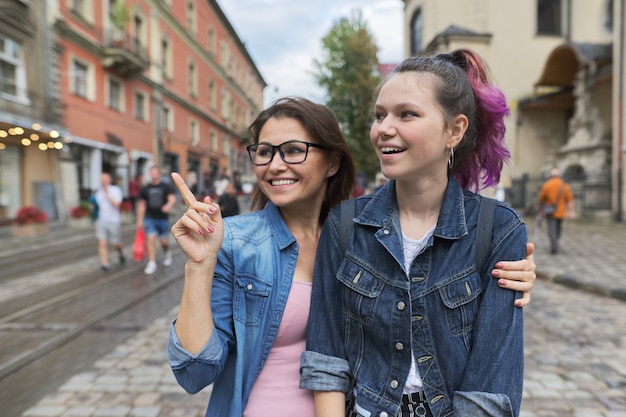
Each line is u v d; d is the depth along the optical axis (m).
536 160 18.06
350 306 1.11
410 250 1.10
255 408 1.25
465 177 1.30
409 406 1.05
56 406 2.78
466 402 1.00
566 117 18.05
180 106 27.50
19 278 6.75
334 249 1.18
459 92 1.06
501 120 1.22
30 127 13.58
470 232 1.07
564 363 3.35
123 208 16.47
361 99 14.49
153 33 23.33
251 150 1.40
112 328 4.29
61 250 9.76
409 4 21.33
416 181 1.08
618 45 12.55
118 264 7.97
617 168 12.55
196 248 1.11
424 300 1.04
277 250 1.31
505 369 1.00
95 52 17.86
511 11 17.64
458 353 1.03
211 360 1.10
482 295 1.05
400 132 1.02
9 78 13.76
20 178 14.22
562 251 8.42
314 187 1.37
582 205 13.84
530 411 2.67
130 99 20.92
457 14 17.78
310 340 1.18
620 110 12.52
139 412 2.70
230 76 38.75
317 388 1.12
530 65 17.84
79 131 16.77
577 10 17.84
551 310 4.77
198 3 30.50
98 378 3.17
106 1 18.77
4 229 12.14
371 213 1.15
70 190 15.95
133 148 21.12
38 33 14.74
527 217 16.25
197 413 2.69
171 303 5.24
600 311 4.70
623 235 10.37
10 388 3.03
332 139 1.38
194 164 30.08
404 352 1.04
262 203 1.61
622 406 2.72
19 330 4.24
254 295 1.25
